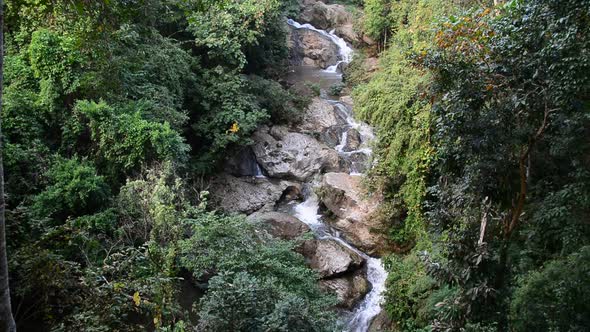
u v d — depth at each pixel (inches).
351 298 465.1
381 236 507.5
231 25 623.2
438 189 283.7
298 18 998.4
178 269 381.1
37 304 295.0
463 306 248.7
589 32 213.0
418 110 443.5
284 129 677.3
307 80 827.4
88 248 350.3
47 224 363.9
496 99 243.8
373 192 515.5
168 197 394.6
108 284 276.2
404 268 442.0
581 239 272.7
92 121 431.8
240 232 371.2
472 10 299.9
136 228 392.8
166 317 327.3
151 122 449.4
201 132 590.9
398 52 573.3
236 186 596.7
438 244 372.8
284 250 383.2
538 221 293.3
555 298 251.6
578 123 234.8
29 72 465.4
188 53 614.5
